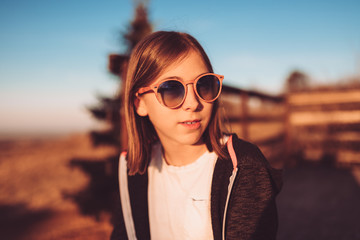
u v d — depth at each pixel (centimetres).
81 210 398
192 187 85
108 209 375
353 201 336
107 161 392
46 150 1181
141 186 95
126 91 89
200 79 75
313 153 575
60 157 984
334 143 568
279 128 663
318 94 561
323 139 575
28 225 444
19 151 1225
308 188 404
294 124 580
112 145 438
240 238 72
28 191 646
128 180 98
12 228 437
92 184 390
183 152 88
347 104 554
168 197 90
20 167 895
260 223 72
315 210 315
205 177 84
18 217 493
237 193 75
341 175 476
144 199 94
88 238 327
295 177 475
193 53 77
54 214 487
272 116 683
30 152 1169
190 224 81
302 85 616
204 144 89
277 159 560
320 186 411
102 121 455
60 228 392
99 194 381
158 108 79
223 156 80
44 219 465
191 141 77
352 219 281
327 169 528
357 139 548
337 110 560
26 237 387
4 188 687
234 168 75
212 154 87
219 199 78
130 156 95
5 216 502
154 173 97
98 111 436
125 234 95
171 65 75
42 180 724
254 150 78
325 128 575
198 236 80
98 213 376
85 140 1259
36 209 527
